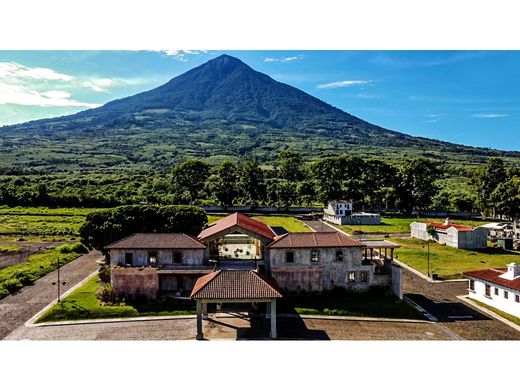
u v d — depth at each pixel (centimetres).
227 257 6725
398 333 4806
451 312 5553
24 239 10481
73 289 6391
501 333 4847
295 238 6162
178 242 6112
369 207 16412
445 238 9744
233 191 15150
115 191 17675
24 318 5303
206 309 5238
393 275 6038
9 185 18125
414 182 15550
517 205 13400
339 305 5616
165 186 18550
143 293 5784
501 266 7831
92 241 7462
